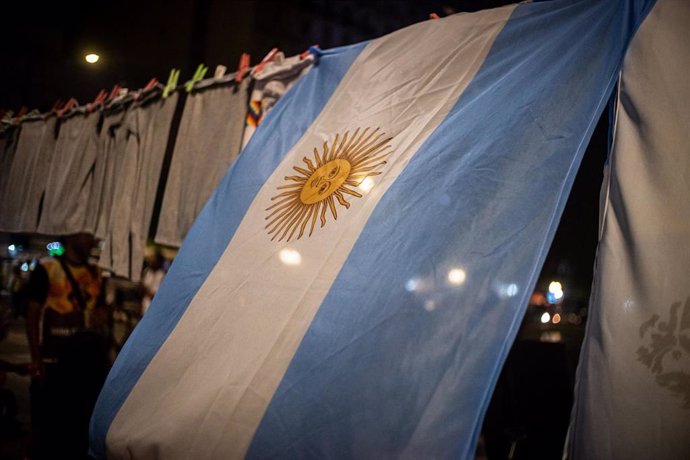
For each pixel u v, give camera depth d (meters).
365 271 1.47
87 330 3.29
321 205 1.70
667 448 1.13
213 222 1.98
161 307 1.86
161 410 1.54
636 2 1.44
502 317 1.25
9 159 4.00
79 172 3.33
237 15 4.95
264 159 2.01
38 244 9.52
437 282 1.35
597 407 1.21
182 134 2.71
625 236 1.29
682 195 1.24
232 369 1.50
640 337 1.21
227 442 1.38
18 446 4.21
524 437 3.12
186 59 5.34
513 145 1.44
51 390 3.23
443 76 1.76
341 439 1.28
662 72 1.33
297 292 1.55
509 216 1.35
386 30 4.48
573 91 1.44
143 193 2.85
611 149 1.37
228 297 1.68
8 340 8.55
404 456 1.21
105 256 2.96
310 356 1.41
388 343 1.33
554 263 2.91
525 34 1.68
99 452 1.65
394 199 1.55
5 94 6.56
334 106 1.98
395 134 1.73
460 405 1.20
